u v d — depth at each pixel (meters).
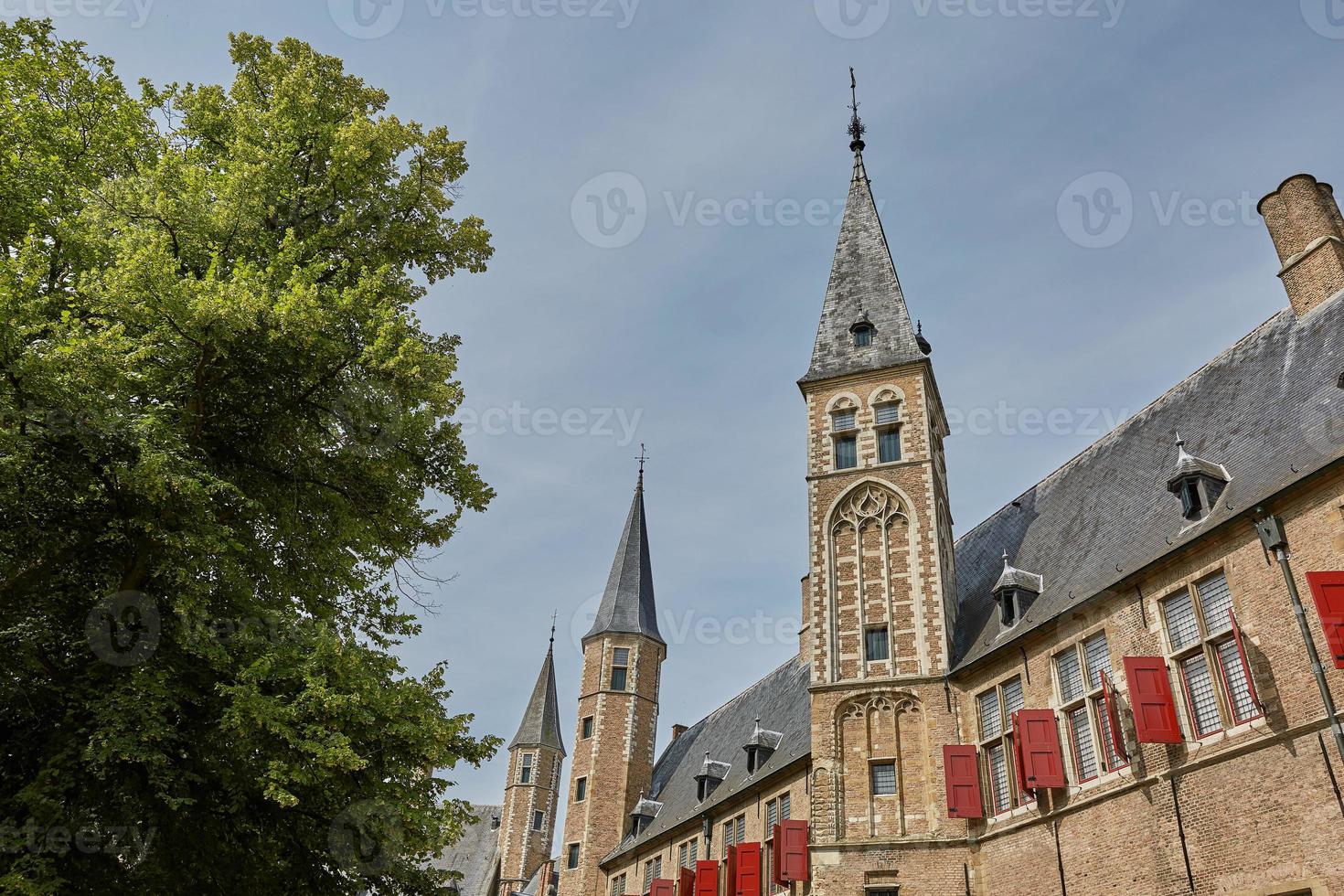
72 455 14.04
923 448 28.30
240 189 17.92
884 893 22.84
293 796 12.72
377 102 22.20
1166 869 17.50
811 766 26.02
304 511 18.09
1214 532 18.06
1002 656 23.25
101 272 16.47
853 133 39.50
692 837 38.34
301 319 15.64
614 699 52.25
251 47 21.69
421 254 21.39
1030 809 21.19
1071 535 24.94
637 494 62.72
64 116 18.17
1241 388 21.94
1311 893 14.87
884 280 33.72
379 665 15.98
